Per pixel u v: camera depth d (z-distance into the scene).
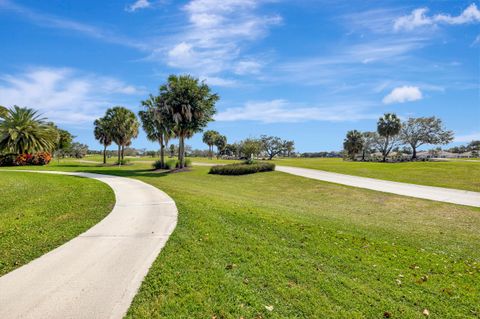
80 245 6.01
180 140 31.77
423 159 62.28
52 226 7.33
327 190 18.61
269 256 5.65
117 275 4.64
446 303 4.29
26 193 12.06
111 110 45.72
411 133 62.97
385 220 11.10
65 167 34.97
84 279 4.48
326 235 7.35
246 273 4.88
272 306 3.94
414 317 3.86
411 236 8.46
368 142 70.94
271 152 83.44
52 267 4.91
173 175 26.80
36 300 3.87
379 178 23.48
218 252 5.74
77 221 7.88
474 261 6.48
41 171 25.78
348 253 6.14
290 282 4.65
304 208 13.05
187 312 3.72
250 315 3.72
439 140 60.75
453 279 5.18
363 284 4.75
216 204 10.53
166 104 29.64
